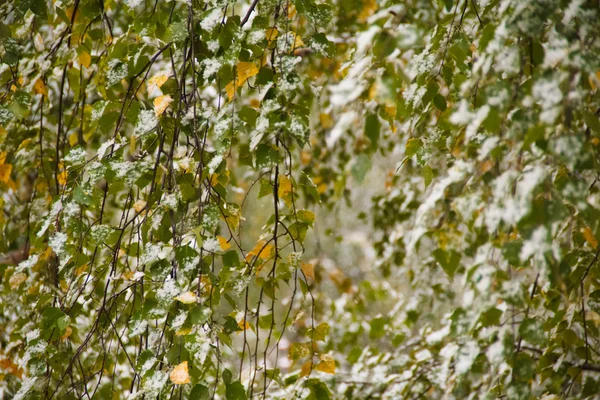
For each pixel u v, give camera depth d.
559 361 4.45
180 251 4.27
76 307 4.51
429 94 4.32
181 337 4.31
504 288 4.07
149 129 4.36
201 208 4.33
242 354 4.38
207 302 4.41
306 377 4.63
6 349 4.82
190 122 4.37
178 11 4.46
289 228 4.45
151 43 4.49
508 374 4.57
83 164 4.42
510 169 4.07
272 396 4.73
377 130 4.10
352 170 4.09
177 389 4.37
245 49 4.38
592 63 3.98
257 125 4.28
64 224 4.45
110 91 4.83
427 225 4.14
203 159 4.39
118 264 4.67
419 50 4.46
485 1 4.42
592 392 4.44
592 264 4.39
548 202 3.98
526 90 4.09
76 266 4.50
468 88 4.14
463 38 4.30
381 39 4.09
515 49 4.05
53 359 4.61
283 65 4.30
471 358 4.11
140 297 4.46
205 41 4.37
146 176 4.44
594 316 4.55
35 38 4.85
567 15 4.03
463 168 4.12
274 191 4.40
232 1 4.31
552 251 4.02
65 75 4.89
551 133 4.03
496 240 4.17
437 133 4.38
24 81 4.80
